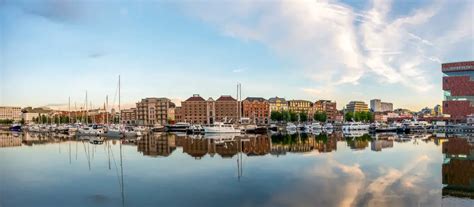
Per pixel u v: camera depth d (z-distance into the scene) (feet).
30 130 554.87
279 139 323.37
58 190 112.27
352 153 198.29
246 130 440.86
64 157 192.75
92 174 138.72
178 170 144.25
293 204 92.84
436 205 91.50
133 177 131.13
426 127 474.90
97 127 415.85
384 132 442.50
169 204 94.89
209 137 361.92
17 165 164.25
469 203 92.89
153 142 293.43
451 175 129.18
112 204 96.07
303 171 138.92
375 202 93.97
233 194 103.60
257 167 149.48
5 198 103.24
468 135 368.68
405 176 127.54
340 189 108.06
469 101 649.20
